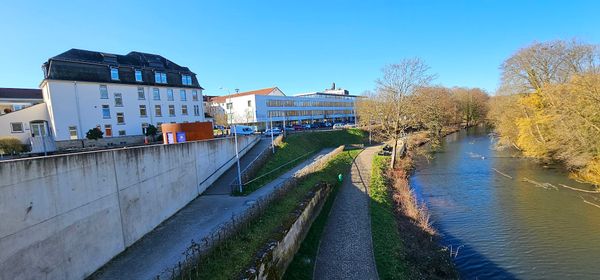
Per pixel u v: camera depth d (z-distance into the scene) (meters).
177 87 45.34
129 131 39.72
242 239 11.77
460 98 75.75
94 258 10.19
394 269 13.15
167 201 15.45
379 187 24.58
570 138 24.73
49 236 8.52
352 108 112.19
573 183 24.81
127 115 39.56
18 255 7.62
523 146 35.22
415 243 15.94
